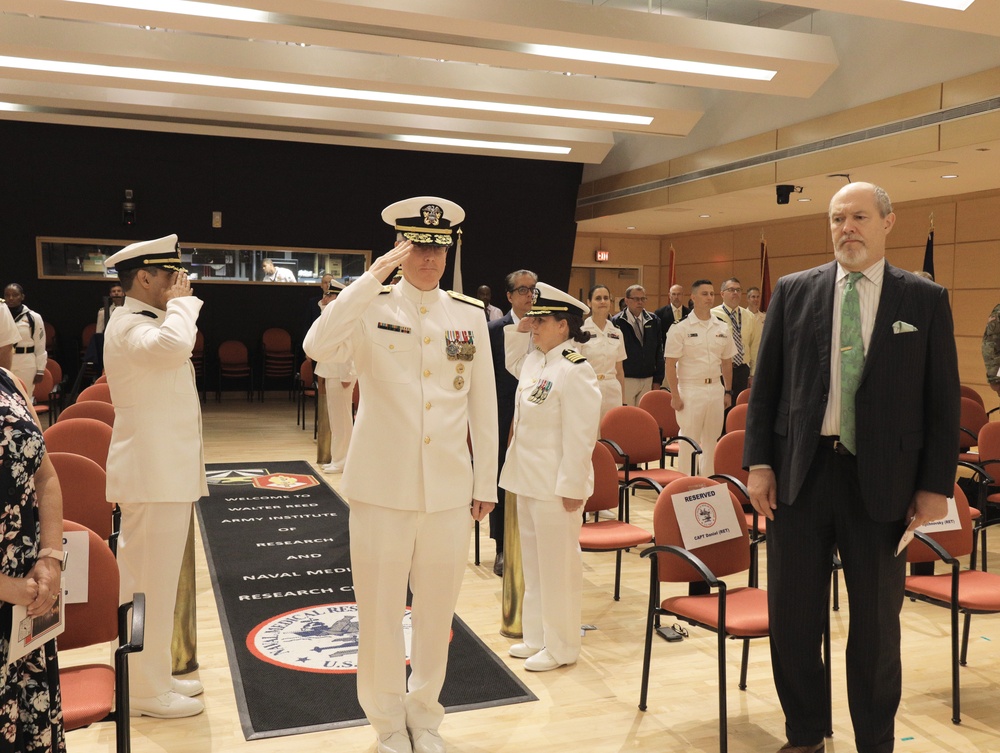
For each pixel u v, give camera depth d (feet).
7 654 5.76
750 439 9.24
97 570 8.16
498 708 10.68
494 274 44.65
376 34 20.79
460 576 9.41
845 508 8.68
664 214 40.14
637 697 11.09
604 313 20.17
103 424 13.83
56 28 23.54
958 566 10.44
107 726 10.21
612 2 27.78
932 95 23.95
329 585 15.26
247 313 43.01
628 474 17.15
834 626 13.74
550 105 27.91
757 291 31.91
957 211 32.42
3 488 5.73
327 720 10.26
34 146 38.27
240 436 32.17
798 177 28.96
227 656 12.17
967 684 11.57
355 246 43.34
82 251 39.75
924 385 8.53
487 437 9.59
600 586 15.84
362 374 9.12
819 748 9.32
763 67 22.84
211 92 27.50
